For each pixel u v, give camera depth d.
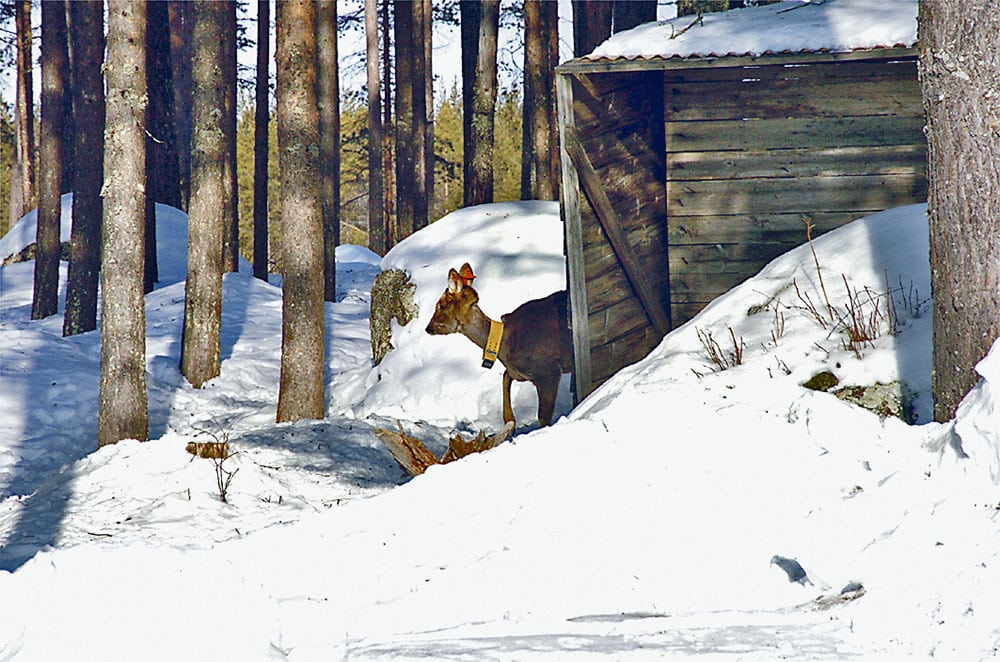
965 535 13.72
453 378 41.22
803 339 25.28
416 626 13.98
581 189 34.72
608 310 36.19
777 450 17.66
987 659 10.72
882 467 16.69
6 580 13.50
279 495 28.59
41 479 35.94
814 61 31.59
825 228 35.22
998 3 17.83
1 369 47.34
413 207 95.38
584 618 13.77
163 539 23.86
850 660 11.37
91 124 58.62
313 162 39.31
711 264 35.88
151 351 53.44
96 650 11.91
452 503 17.94
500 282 43.84
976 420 15.16
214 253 49.19
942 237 18.75
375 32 109.19
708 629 12.91
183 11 114.81
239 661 11.93
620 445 18.56
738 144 35.59
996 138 17.91
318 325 39.69
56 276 67.06
